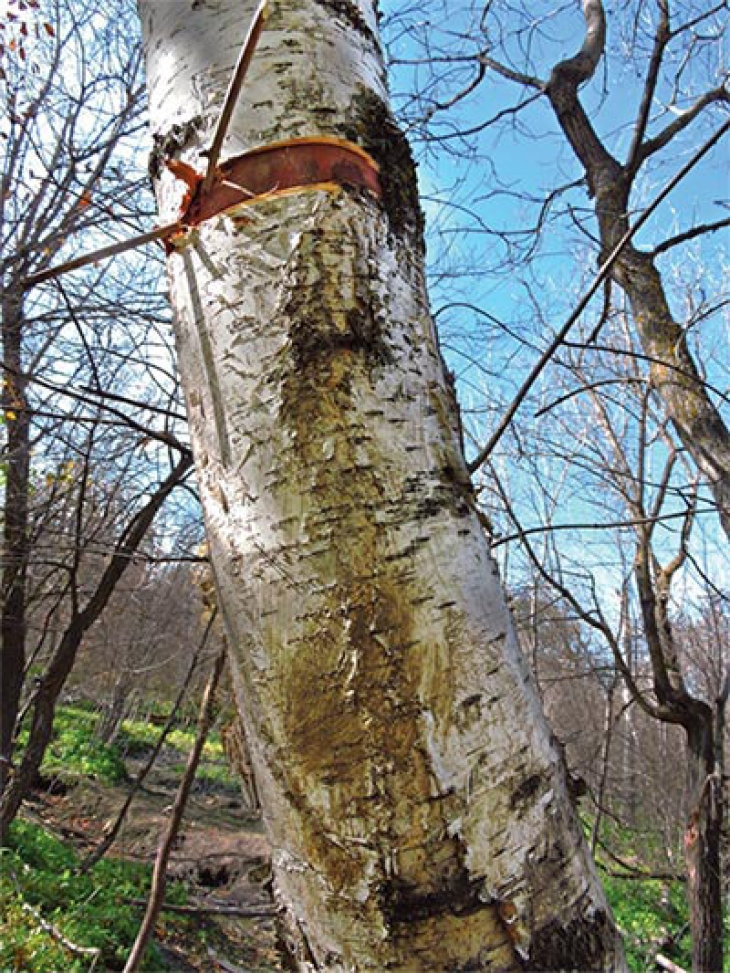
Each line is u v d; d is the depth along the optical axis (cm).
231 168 92
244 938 632
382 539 77
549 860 73
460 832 70
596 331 226
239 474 83
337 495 79
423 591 77
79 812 852
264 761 77
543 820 74
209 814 909
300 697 75
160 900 121
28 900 523
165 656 676
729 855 414
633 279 328
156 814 862
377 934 69
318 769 73
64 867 619
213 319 89
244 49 81
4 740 361
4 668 371
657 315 319
